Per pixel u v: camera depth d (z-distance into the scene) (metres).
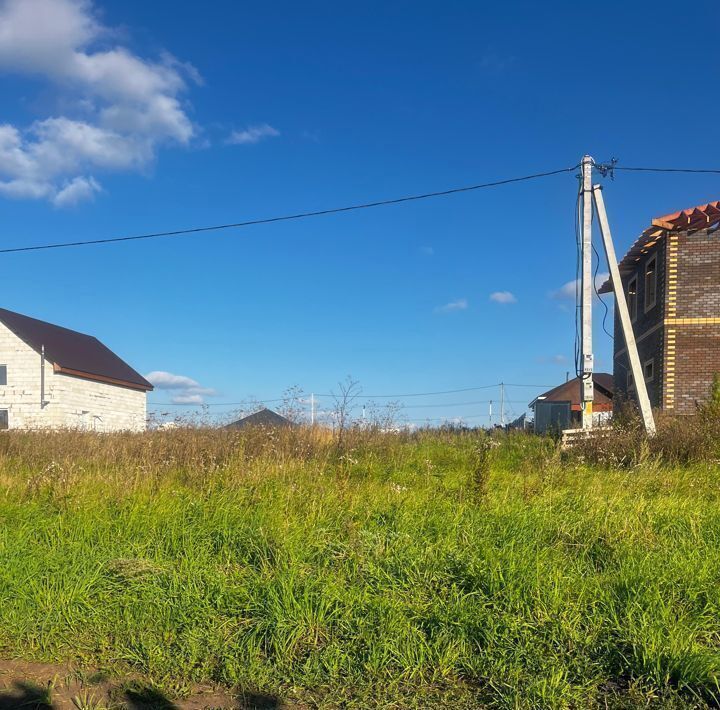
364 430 12.26
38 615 4.34
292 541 5.14
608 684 3.39
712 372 16.62
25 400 32.44
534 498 6.59
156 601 4.40
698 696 3.20
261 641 3.91
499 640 3.72
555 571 4.44
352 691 3.43
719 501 6.86
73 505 6.58
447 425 15.21
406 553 4.91
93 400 35.41
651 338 18.45
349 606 4.13
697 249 16.88
